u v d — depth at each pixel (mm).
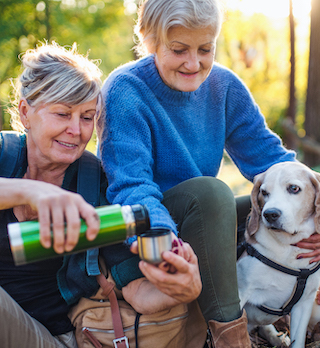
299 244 1977
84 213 1050
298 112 11594
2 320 1326
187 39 1745
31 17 12023
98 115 1856
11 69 12094
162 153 1953
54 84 1508
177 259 1144
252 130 2270
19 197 1122
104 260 1683
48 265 1615
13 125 1870
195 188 1658
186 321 1636
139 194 1532
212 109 2160
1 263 1591
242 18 16172
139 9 1923
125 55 13961
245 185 6570
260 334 2225
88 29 12773
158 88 1953
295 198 1970
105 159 1776
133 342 1579
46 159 1645
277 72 15242
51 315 1593
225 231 1595
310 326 2201
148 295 1560
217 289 1572
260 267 2021
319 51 5875
